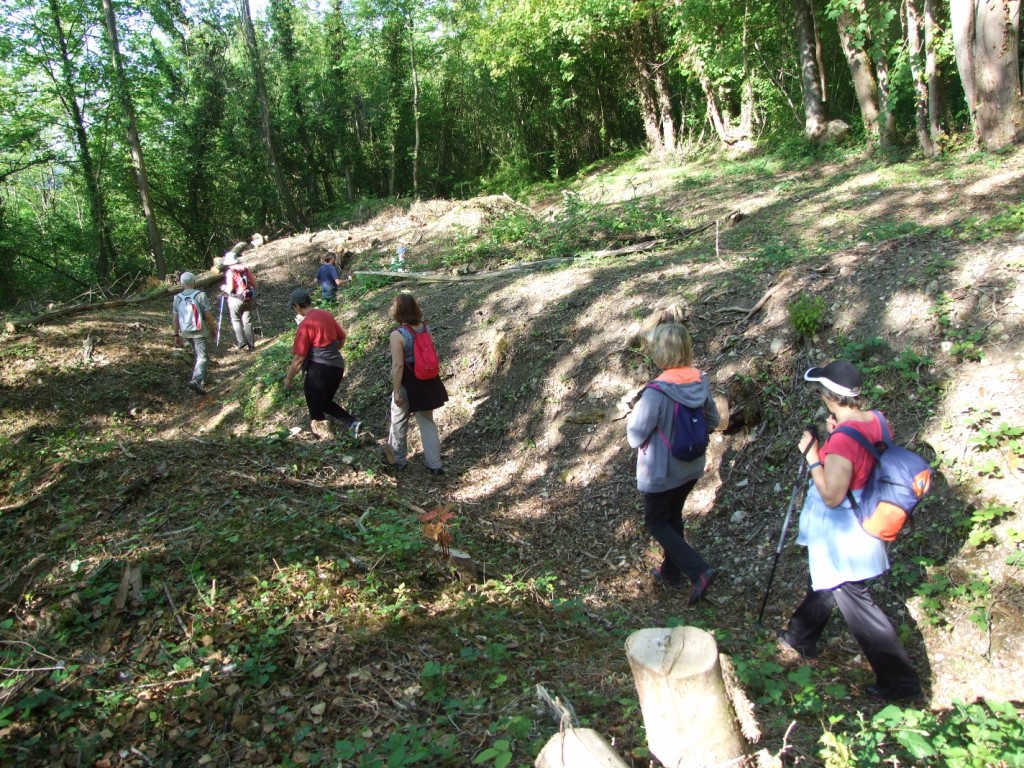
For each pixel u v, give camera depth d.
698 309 6.36
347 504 5.00
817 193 11.54
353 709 3.00
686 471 4.07
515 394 6.76
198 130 25.72
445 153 33.47
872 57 13.42
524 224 12.01
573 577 4.64
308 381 6.50
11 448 7.07
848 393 3.12
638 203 13.04
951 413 4.37
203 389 9.49
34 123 21.92
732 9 17.16
